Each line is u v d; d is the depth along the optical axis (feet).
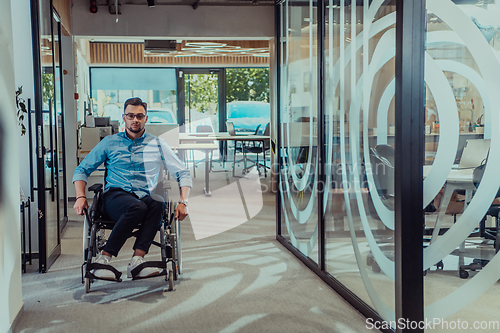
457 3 6.75
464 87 6.79
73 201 21.86
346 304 8.91
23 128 11.18
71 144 21.79
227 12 22.29
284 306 8.80
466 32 6.77
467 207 6.95
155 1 21.67
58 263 11.94
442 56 6.73
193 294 9.46
